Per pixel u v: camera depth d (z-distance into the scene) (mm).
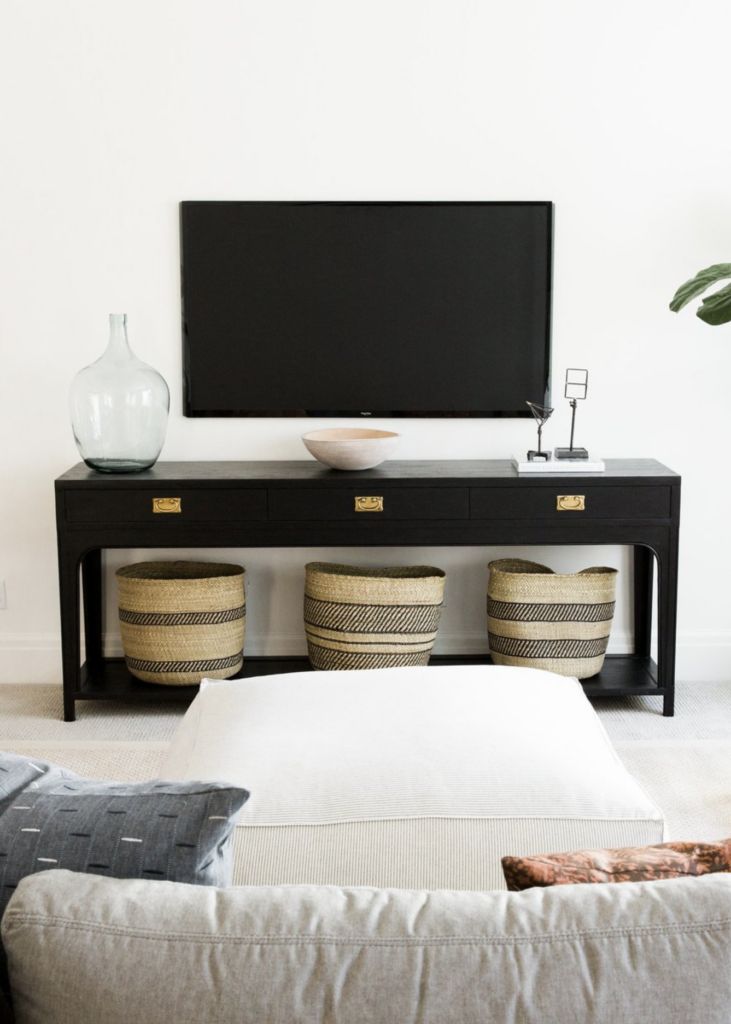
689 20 3926
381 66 3936
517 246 4023
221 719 2381
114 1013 983
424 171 3992
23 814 1212
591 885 1103
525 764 2135
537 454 3867
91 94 3930
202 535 3727
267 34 3914
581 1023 965
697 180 3998
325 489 3711
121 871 1154
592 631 3875
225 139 3961
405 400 4113
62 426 4102
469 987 983
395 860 1983
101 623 4203
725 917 1030
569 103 3963
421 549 4203
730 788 3264
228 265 4020
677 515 3748
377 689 2484
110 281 4027
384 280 4039
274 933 1029
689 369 4105
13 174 3961
